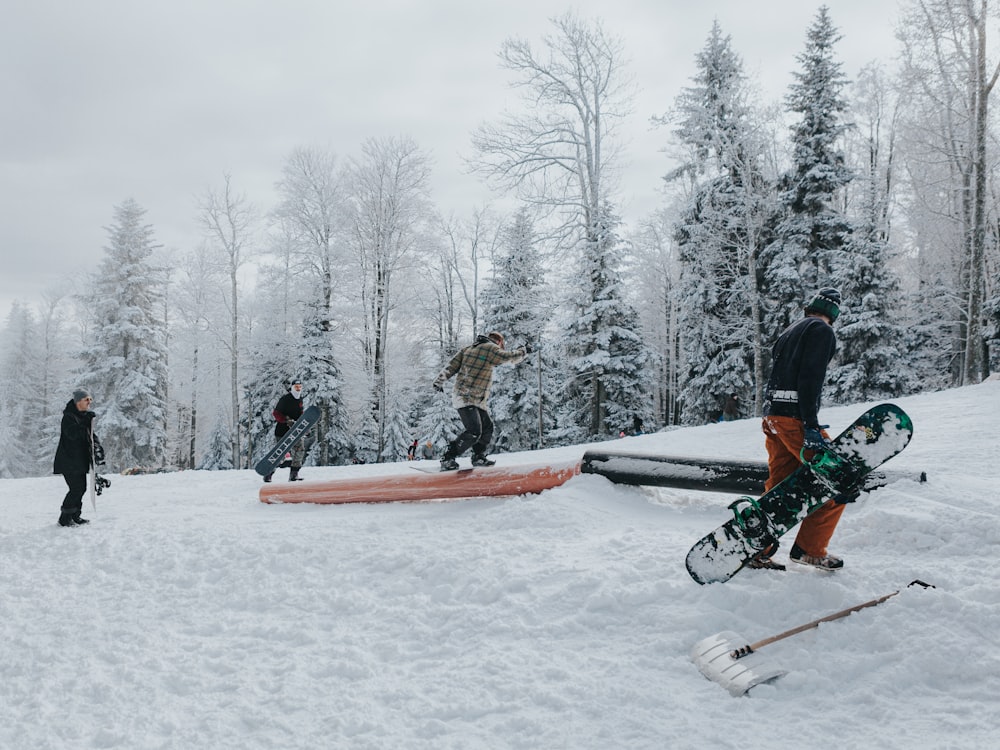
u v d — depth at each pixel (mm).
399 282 28766
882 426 3404
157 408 31797
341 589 4516
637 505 5914
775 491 3568
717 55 24969
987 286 26219
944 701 2539
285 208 28656
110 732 2867
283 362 30297
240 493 9508
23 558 6078
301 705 3018
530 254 29719
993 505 4426
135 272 33000
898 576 3523
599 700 2791
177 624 4195
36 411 44344
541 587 3998
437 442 30594
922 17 19312
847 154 30953
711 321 25250
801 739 2412
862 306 22234
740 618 3318
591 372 25859
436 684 3094
